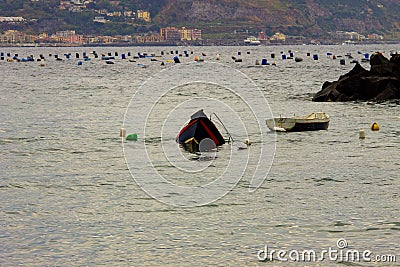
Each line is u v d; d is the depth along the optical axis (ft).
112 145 253.85
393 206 166.09
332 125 301.43
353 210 163.12
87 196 178.29
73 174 204.23
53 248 140.05
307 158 227.40
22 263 132.57
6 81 639.35
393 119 318.86
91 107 387.55
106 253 137.59
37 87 558.15
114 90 517.96
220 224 154.30
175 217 159.53
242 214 161.38
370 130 287.89
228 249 139.44
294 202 170.91
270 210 164.14
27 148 248.52
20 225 153.79
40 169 211.41
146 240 144.36
